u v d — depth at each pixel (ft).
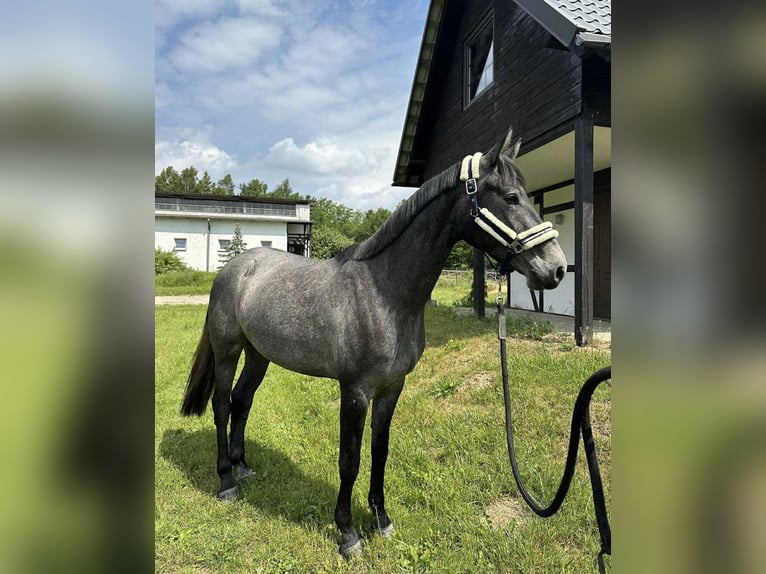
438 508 7.48
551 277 5.44
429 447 9.66
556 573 5.94
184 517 7.55
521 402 10.82
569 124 15.93
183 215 79.51
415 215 6.20
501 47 20.58
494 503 7.62
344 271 6.80
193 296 52.85
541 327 18.29
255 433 10.96
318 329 6.77
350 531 6.66
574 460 3.84
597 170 23.70
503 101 20.53
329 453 9.64
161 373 16.37
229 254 82.58
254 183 219.20
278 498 8.13
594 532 6.62
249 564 6.45
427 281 6.26
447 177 6.06
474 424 10.23
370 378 6.29
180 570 6.33
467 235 5.91
